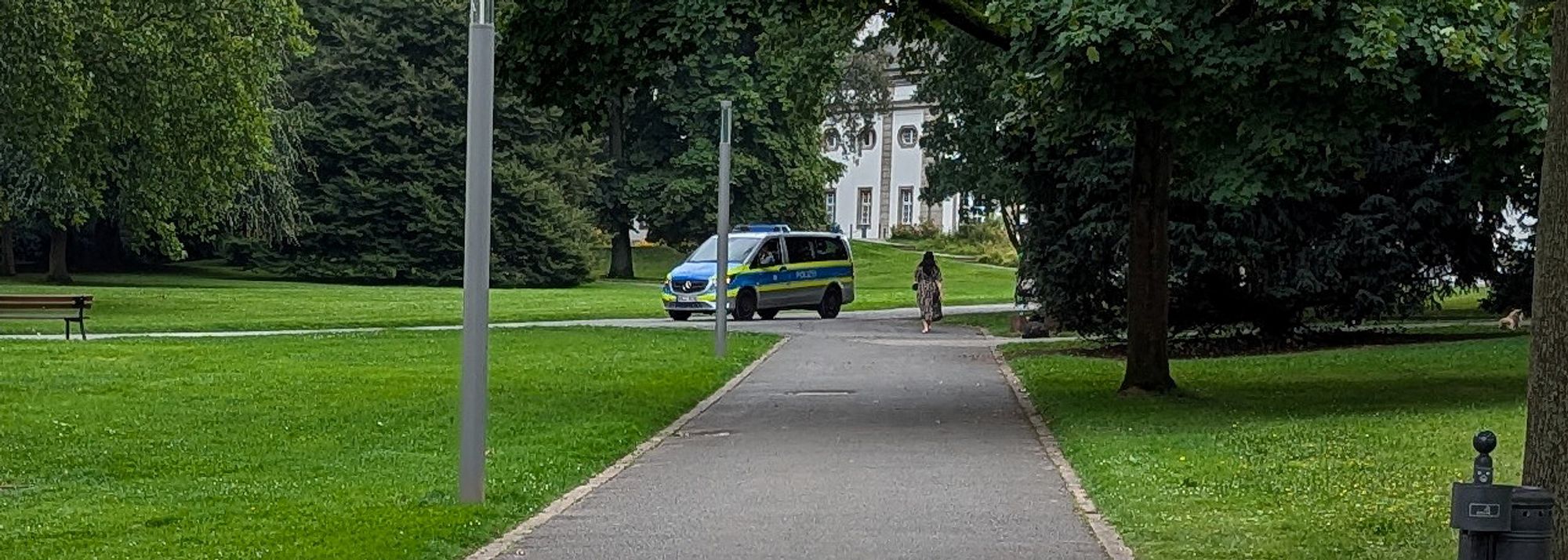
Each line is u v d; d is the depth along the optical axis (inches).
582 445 547.5
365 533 365.1
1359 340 1136.8
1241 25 581.0
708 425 634.8
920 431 607.5
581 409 674.2
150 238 2167.8
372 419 642.2
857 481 468.1
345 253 2669.8
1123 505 407.2
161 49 1451.8
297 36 1672.0
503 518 394.6
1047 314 1135.0
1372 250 1013.8
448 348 1063.6
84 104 1400.1
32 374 829.8
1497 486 249.8
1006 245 3154.5
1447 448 514.9
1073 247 1076.5
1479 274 1090.1
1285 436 558.9
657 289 2546.8
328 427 613.0
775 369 933.2
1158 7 572.1
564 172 2736.2
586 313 1621.6
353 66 2667.3
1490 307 1263.5
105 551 345.4
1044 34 593.3
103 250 2696.9
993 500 428.5
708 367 917.8
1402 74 590.2
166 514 401.4
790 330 1353.3
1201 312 1073.5
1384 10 567.8
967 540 365.7
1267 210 1008.2
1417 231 1019.9
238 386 781.9
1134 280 755.4
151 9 1471.5
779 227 1633.9
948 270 2893.7
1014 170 1105.4
